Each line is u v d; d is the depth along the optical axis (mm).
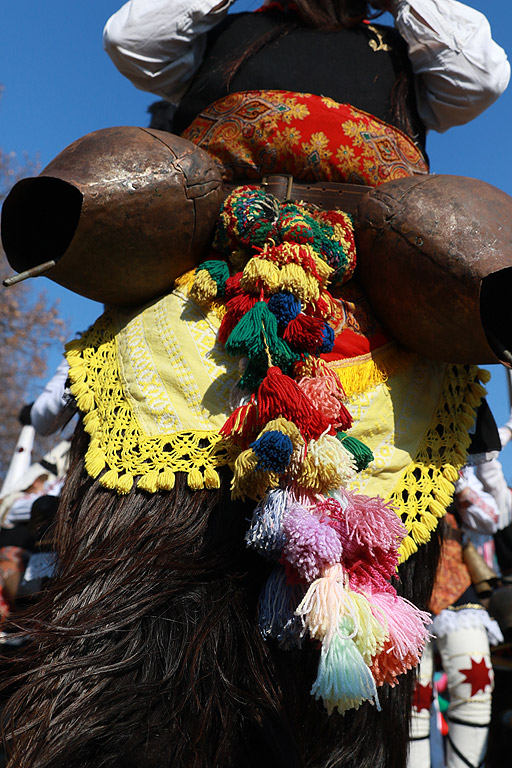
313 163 1179
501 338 1100
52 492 2451
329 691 917
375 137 1204
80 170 1076
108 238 1088
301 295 1058
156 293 1186
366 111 1231
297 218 1086
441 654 2574
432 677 2553
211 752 958
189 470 1072
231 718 976
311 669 1061
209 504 1071
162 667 1001
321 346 1049
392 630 954
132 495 1089
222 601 1026
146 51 1213
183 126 1284
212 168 1146
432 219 1070
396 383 1159
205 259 1188
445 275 1050
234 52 1242
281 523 975
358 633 931
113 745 927
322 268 1077
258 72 1219
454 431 1194
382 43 1271
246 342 1019
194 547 1059
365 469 1099
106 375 1183
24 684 1001
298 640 990
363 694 917
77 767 920
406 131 1271
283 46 1237
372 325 1172
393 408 1147
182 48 1229
